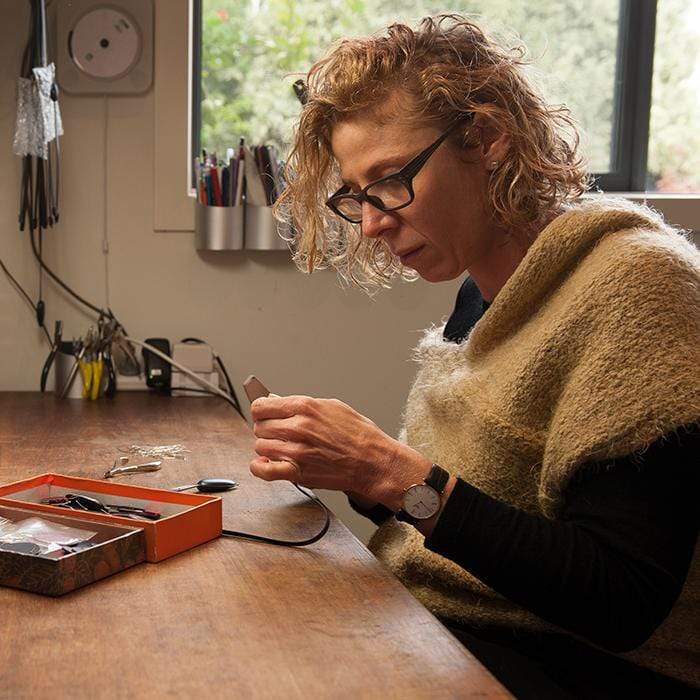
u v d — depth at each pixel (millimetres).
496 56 1104
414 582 1118
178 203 2320
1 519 929
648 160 2602
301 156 1237
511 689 920
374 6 2510
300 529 999
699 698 946
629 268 896
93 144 2301
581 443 840
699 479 830
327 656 657
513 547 836
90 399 2074
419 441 1241
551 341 937
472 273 1190
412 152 1058
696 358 828
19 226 2270
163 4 2287
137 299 2340
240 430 1670
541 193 1090
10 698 580
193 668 631
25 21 2242
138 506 1016
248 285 2369
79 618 726
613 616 809
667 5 2574
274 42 2490
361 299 2408
